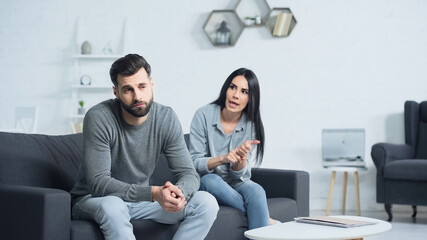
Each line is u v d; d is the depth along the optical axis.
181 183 2.30
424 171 4.64
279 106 5.77
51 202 1.96
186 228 2.30
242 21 5.80
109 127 2.25
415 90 5.63
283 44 5.77
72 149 2.70
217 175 2.77
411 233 4.23
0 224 2.07
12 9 6.10
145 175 2.39
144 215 2.32
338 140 5.46
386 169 4.81
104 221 2.11
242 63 5.81
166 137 2.39
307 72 5.74
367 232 2.15
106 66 6.02
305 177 3.22
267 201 2.90
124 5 5.97
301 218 2.42
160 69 5.90
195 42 5.88
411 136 5.29
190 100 5.87
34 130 5.36
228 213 2.61
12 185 2.14
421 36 5.62
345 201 5.48
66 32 6.05
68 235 2.03
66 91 6.05
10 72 6.11
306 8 5.74
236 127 2.93
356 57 5.69
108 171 2.23
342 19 5.71
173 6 5.91
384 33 5.66
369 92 5.68
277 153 5.77
